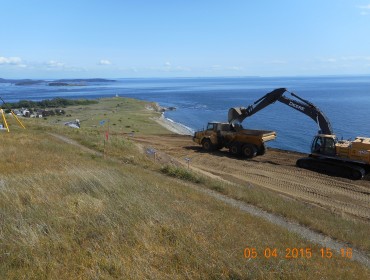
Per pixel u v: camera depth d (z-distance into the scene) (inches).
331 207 633.6
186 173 688.4
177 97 6417.3
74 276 219.6
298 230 442.0
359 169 802.2
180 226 315.0
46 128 1270.9
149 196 410.3
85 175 448.8
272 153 1084.5
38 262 229.3
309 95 5526.6
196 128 2564.0
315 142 877.8
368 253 390.9
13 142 808.3
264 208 526.6
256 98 5610.2
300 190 736.3
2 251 242.5
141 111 3528.5
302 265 281.0
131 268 232.2
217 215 394.9
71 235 277.3
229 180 785.6
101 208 335.0
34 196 354.9
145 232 291.6
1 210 305.6
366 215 601.6
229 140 1074.1
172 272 236.7
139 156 852.0
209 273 239.6
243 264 255.9
